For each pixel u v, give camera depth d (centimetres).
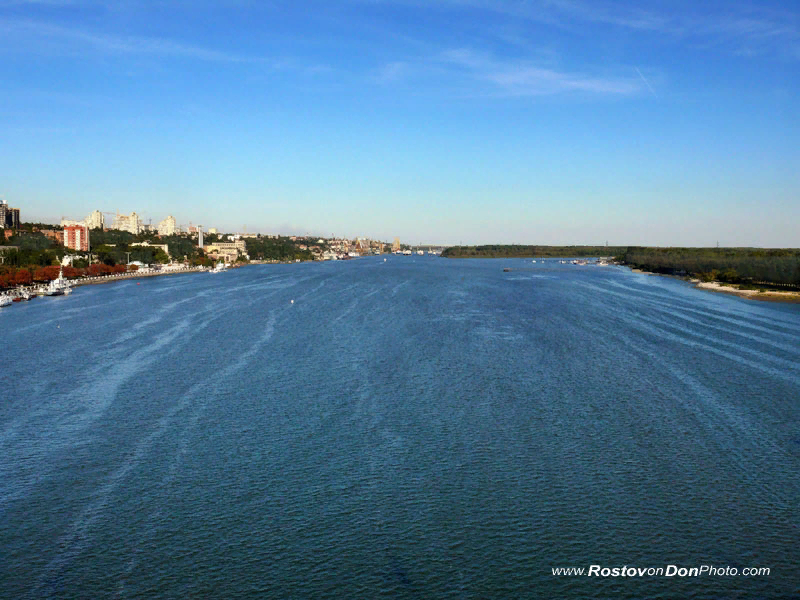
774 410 6209
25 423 5794
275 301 16012
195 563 3609
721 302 15950
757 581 3491
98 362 8244
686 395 6694
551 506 4238
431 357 8494
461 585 3447
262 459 4962
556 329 11031
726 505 4269
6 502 4272
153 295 17900
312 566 3591
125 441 5344
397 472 4728
